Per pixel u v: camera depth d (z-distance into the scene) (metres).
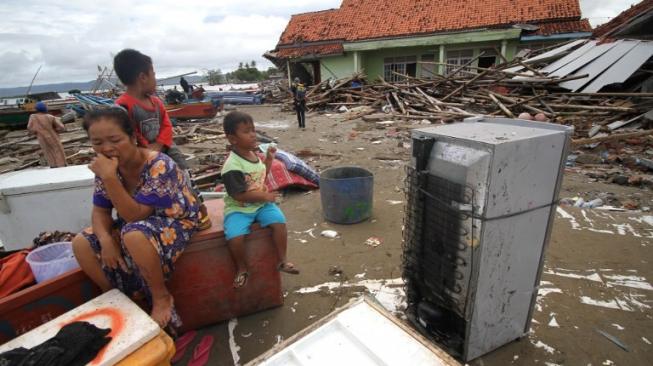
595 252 3.34
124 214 1.95
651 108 8.36
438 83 13.99
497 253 1.91
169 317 2.09
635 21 10.30
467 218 1.85
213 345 2.45
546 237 2.06
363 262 3.39
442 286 2.14
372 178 4.17
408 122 11.07
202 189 5.64
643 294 2.75
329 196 4.14
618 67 9.77
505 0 18.36
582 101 9.95
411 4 20.72
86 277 2.16
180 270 2.38
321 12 23.19
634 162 6.00
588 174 5.73
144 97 2.86
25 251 2.54
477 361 2.18
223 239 2.42
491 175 1.71
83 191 3.18
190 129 12.26
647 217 3.98
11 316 1.91
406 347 1.39
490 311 2.07
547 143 1.83
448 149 1.92
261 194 2.36
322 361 1.37
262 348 2.41
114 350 1.48
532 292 2.19
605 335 2.36
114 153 1.85
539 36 16.34
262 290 2.69
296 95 11.30
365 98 15.30
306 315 2.71
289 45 21.91
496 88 12.45
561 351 2.25
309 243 3.82
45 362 1.37
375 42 19.12
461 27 17.81
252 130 2.33
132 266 2.14
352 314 1.58
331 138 9.54
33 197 3.03
